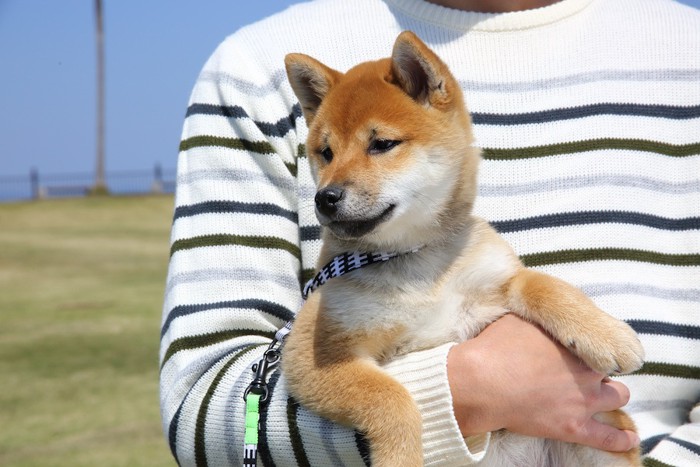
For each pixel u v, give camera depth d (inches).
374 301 100.5
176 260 111.3
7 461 224.2
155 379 315.9
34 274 612.4
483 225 110.0
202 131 116.5
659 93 118.9
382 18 125.0
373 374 94.0
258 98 117.4
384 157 110.9
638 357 93.4
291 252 113.5
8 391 299.6
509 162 115.1
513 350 92.7
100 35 1581.0
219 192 112.7
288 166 116.9
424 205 108.7
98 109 1535.4
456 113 113.3
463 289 102.9
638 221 112.9
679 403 110.0
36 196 1494.8
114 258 697.0
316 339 98.7
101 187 1400.1
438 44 120.6
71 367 334.0
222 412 97.0
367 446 90.7
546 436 92.5
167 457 227.8
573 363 93.4
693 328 111.2
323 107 117.0
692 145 117.3
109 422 261.7
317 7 128.4
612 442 94.1
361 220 107.3
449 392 89.6
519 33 119.9
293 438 93.3
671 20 124.3
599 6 125.1
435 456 89.8
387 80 116.6
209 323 106.3
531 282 100.5
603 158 114.5
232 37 125.1
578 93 117.7
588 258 111.1
